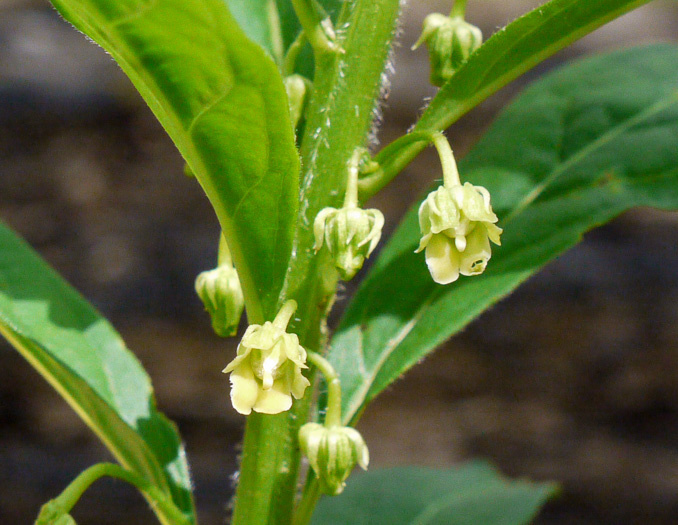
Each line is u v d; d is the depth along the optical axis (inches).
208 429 11.6
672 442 12.1
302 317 4.0
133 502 10.2
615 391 12.8
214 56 3.4
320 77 4.0
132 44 3.4
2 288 4.7
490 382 13.1
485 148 5.3
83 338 4.7
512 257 4.7
